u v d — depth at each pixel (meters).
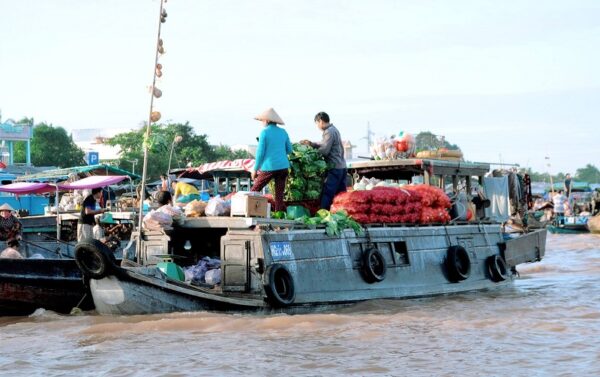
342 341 11.00
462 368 9.44
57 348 10.79
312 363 9.73
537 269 21.91
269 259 12.59
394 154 16.84
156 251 13.44
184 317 12.39
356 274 14.14
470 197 17.80
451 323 12.38
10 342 11.25
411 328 11.97
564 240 37.03
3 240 16.62
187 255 14.47
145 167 13.55
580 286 17.56
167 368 9.56
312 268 13.32
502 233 18.56
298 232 13.19
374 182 16.80
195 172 22.86
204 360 9.93
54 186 21.03
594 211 48.81
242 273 12.71
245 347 10.63
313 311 13.27
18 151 57.66
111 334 11.56
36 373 9.48
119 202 21.84
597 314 13.20
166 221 13.34
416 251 15.52
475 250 17.20
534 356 10.00
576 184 72.12
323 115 14.78
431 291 15.60
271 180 14.61
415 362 9.75
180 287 12.37
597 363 9.54
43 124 60.69
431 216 15.85
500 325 12.19
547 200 60.09
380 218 14.78
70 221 21.28
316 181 14.67
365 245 14.41
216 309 12.57
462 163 17.44
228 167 21.80
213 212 13.52
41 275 13.56
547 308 13.98
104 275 12.23
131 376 9.26
